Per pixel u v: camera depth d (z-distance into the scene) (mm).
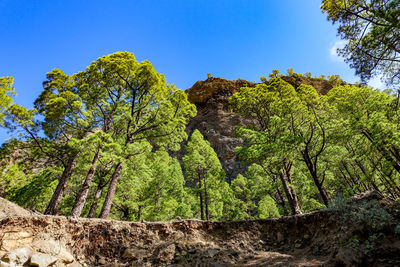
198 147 20609
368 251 4219
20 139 11477
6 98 12469
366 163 15469
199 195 18953
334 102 16406
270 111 15914
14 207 9320
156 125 13844
